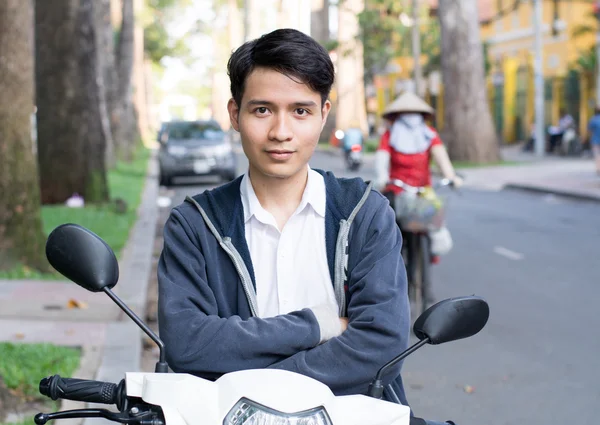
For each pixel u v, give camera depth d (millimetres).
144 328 2641
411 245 8344
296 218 2805
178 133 26562
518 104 47031
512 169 29453
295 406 2244
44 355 6473
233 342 2574
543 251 13047
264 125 2684
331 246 2781
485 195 22531
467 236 14844
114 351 6871
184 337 2607
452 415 5977
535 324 8477
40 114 17156
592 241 13969
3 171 10133
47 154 17172
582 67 37156
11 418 5160
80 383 2545
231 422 2242
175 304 2684
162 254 2834
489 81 49219
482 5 50500
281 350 2582
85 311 8367
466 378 6809
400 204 8094
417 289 8328
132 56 35312
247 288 2756
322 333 2619
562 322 8555
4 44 9930
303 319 2623
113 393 2518
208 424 2252
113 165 29234
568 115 37250
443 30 31188
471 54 30828
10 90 10047
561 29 37219
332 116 55250
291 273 2787
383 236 2777
